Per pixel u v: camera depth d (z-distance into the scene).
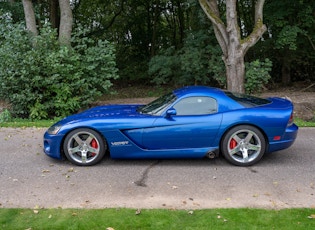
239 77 10.71
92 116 5.27
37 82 9.73
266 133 4.96
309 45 14.98
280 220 3.24
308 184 4.32
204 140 4.99
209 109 5.03
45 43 10.18
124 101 13.04
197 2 13.55
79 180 4.54
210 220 3.25
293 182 4.40
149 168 5.02
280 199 3.85
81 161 5.12
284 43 12.97
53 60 9.66
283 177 4.59
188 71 14.69
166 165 5.15
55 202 3.80
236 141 5.02
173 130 4.95
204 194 4.01
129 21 22.28
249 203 3.73
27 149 6.19
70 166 5.16
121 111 5.55
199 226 3.12
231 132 4.98
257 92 12.41
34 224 3.19
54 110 10.33
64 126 5.09
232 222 3.20
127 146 5.02
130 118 5.04
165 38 22.69
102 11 22.03
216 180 4.49
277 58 16.25
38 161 5.44
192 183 4.39
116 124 4.98
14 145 6.49
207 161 5.32
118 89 18.98
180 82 15.62
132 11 22.12
